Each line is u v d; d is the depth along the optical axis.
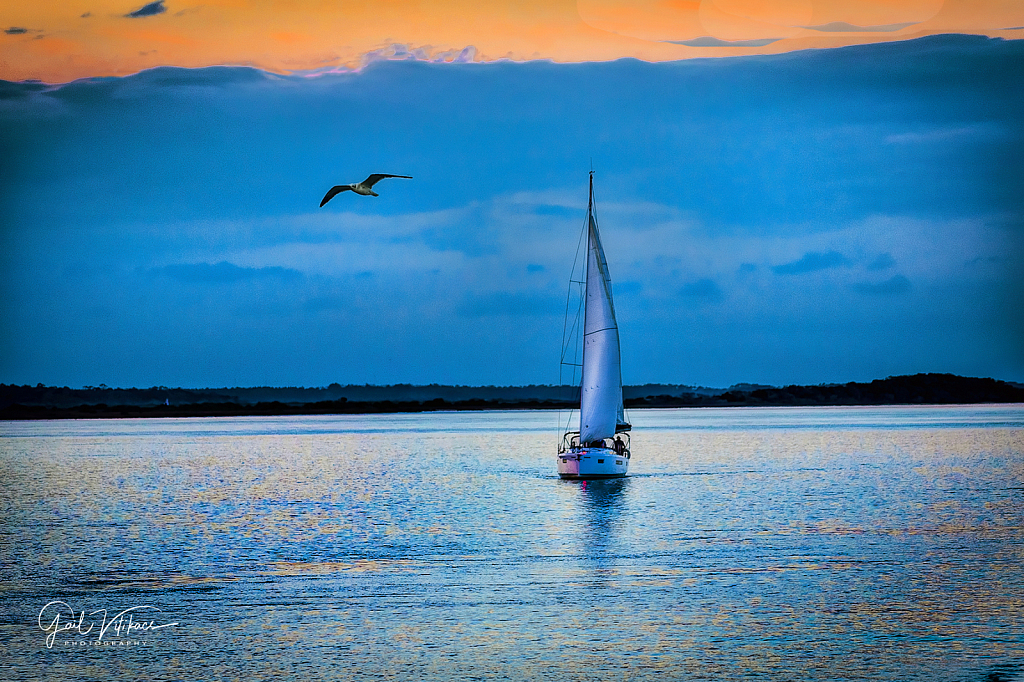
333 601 127.25
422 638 111.81
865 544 162.88
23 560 154.88
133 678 101.31
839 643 108.94
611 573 141.38
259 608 124.56
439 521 191.50
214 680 100.69
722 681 98.38
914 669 101.12
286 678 100.94
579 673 100.75
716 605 123.81
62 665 105.12
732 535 172.25
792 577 137.88
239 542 169.62
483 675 100.69
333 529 183.12
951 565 145.25
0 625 118.81
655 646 108.50
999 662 102.94
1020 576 137.62
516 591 131.50
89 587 136.00
